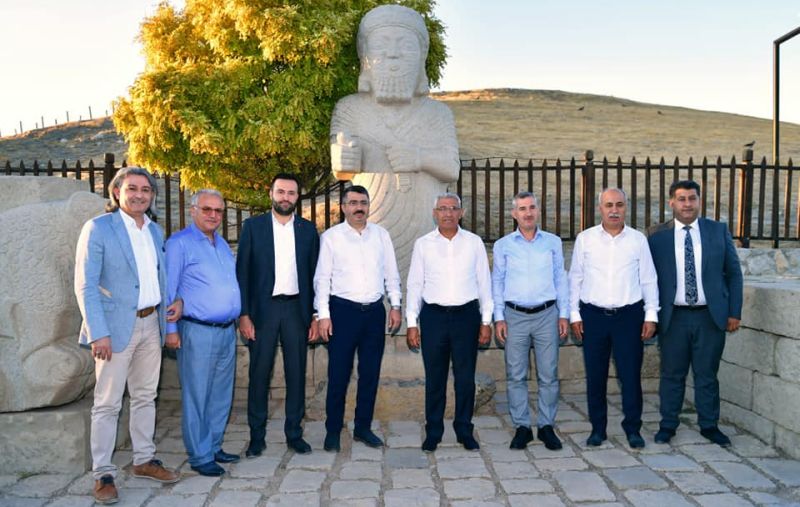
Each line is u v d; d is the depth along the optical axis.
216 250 4.20
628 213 13.88
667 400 4.70
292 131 6.78
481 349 6.09
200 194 4.11
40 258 4.16
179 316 4.09
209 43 7.31
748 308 4.88
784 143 29.11
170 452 4.62
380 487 3.92
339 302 4.51
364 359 4.58
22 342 4.12
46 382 4.09
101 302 3.70
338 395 4.52
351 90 7.10
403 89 5.75
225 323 4.18
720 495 3.76
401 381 5.34
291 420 4.50
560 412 5.50
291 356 4.43
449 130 5.91
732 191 8.01
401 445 4.64
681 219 4.61
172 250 4.07
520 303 4.51
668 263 4.64
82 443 4.17
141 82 6.71
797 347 4.35
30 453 4.14
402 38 5.74
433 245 4.50
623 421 4.64
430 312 4.48
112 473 3.76
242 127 6.90
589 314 4.58
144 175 3.83
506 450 4.54
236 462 4.33
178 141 7.00
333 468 4.23
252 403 4.45
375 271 4.54
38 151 28.80
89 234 3.68
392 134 5.76
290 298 4.40
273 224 4.44
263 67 6.89
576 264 4.65
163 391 5.94
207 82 6.73
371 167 5.74
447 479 4.03
